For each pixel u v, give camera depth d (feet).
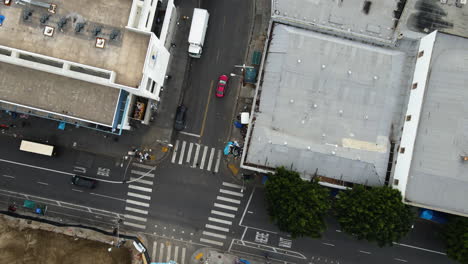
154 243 181.57
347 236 180.34
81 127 182.39
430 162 153.48
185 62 181.57
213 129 181.47
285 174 158.51
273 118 164.76
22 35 143.74
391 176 163.94
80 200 182.50
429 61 153.17
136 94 159.22
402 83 165.58
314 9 165.37
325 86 163.84
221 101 181.37
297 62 163.73
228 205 181.27
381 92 164.35
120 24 144.87
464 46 153.99
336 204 160.76
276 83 164.96
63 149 182.29
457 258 158.10
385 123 164.76
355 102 164.14
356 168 163.63
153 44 145.18
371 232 154.61
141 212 182.09
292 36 164.66
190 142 181.57
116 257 181.06
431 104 154.10
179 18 181.27
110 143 182.29
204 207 181.68
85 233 182.19
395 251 179.93
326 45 164.55
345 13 165.48
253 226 181.16
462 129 153.69
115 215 182.19
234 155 180.65
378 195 153.89
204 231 181.57
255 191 181.06
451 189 153.38
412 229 179.93
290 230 162.61
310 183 159.53
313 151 161.68
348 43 165.37
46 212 182.50
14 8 143.64
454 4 165.58
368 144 163.63
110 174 182.19
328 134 163.43
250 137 166.20
